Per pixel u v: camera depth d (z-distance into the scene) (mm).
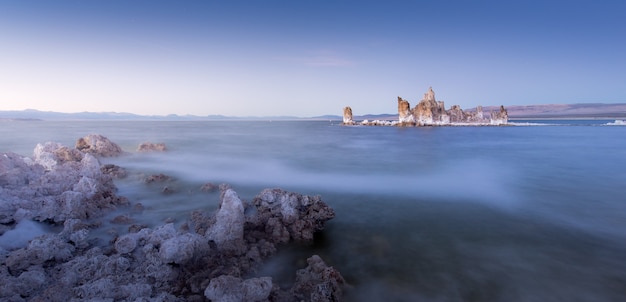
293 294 6656
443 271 8141
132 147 31109
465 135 61344
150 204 12898
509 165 24562
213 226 8852
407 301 6914
